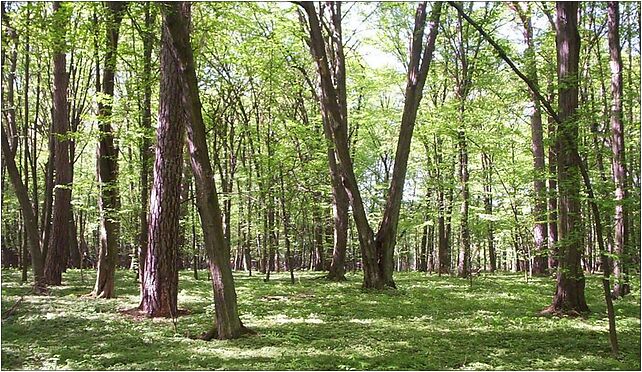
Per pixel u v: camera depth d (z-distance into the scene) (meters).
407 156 17.38
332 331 9.57
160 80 11.65
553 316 11.24
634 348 8.19
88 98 24.58
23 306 12.09
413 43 17.27
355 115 25.92
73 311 11.57
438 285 18.84
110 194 14.20
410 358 7.43
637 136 20.70
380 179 33.19
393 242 17.22
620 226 13.34
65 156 18.12
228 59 19.86
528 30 20.61
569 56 11.08
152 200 11.42
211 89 23.31
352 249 30.72
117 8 12.63
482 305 13.23
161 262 11.22
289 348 8.06
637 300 13.81
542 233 22.09
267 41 19.45
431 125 21.95
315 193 24.09
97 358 7.36
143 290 11.37
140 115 14.22
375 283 16.88
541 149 20.67
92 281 19.02
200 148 8.71
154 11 11.39
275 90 23.73
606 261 7.72
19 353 7.64
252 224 25.73
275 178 21.89
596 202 7.66
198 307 12.70
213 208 8.87
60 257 17.80
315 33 17.19
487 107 21.84
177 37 8.48
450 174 23.70
